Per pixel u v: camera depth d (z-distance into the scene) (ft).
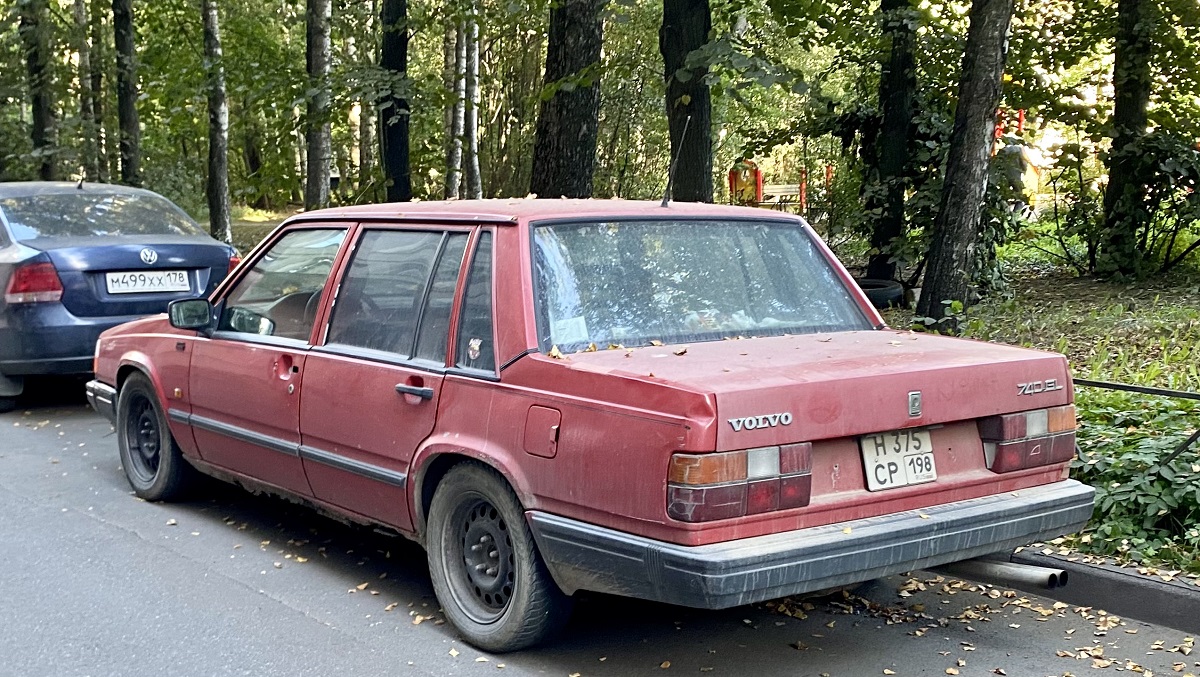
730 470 11.80
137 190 33.53
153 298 30.14
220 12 76.64
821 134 47.55
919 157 40.55
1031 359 14.10
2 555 18.88
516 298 14.19
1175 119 43.16
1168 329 28.86
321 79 46.50
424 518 15.48
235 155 114.32
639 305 14.71
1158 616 15.56
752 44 32.24
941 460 13.46
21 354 28.89
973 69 30.63
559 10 36.45
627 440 12.33
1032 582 13.65
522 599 13.91
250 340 18.62
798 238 16.81
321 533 20.20
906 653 14.75
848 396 12.56
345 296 17.01
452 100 49.57
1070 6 43.80
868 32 41.29
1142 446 18.44
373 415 15.80
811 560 12.14
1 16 80.33
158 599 16.84
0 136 89.40
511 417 13.70
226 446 19.30
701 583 11.68
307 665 14.42
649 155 70.95
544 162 37.04
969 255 31.32
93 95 81.25
